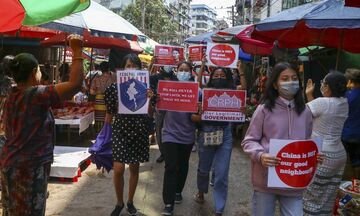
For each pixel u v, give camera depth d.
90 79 11.26
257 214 3.15
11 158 3.09
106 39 9.88
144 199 5.49
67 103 10.03
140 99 4.49
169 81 4.67
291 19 4.45
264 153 2.93
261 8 29.98
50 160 3.22
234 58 4.92
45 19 3.12
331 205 4.14
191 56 8.74
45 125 3.15
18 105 3.07
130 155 4.59
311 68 10.03
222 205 4.71
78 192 5.64
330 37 6.21
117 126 4.61
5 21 2.84
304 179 2.92
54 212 4.86
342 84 3.95
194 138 4.98
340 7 4.32
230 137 4.79
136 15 40.50
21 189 3.10
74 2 3.24
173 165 4.81
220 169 4.70
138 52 11.69
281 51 9.17
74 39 2.99
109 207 5.09
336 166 3.99
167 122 4.89
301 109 3.05
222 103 4.63
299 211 3.07
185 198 5.59
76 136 9.82
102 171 6.62
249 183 6.42
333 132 3.96
